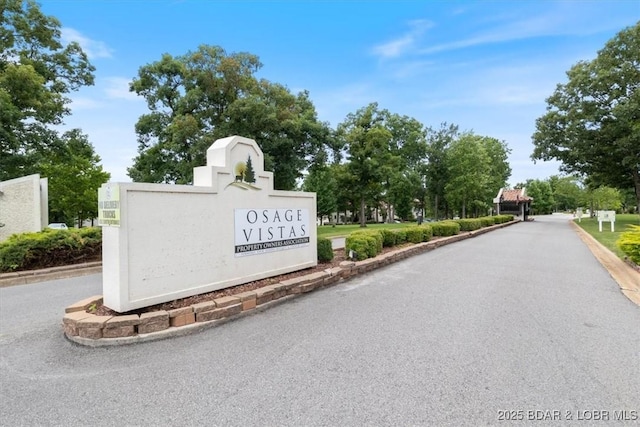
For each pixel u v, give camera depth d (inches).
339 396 99.9
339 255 335.0
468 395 100.1
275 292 195.6
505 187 1905.8
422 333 149.9
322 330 154.7
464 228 661.9
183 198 172.6
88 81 828.6
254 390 103.9
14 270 314.8
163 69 787.4
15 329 165.3
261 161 216.7
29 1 714.8
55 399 100.7
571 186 2132.1
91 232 380.8
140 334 144.1
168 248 165.9
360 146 1222.9
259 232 214.4
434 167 1567.4
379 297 210.5
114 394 102.9
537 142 1111.0
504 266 317.1
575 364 119.6
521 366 118.2
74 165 1114.1
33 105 639.1
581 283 246.4
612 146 938.1
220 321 164.1
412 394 100.7
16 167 662.5
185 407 95.3
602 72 901.2
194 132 714.2
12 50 693.9
